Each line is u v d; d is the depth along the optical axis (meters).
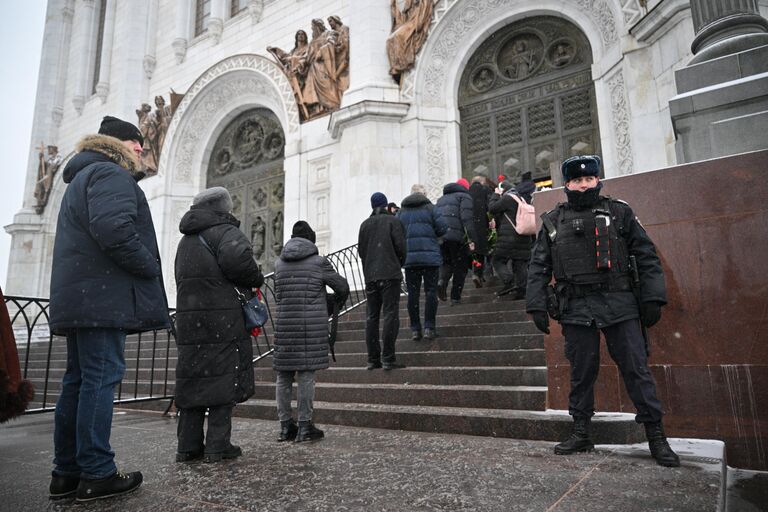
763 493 2.73
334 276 4.17
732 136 4.18
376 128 12.48
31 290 21.28
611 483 2.48
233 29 17.48
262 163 16.75
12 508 2.45
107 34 21.22
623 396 3.77
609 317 3.02
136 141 3.24
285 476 2.80
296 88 14.75
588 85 11.58
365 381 5.50
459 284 7.10
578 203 3.25
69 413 2.72
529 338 5.31
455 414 3.96
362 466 2.97
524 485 2.49
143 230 2.89
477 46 13.12
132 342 10.80
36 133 22.67
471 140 12.88
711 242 3.61
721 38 4.67
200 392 3.26
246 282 3.45
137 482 2.68
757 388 3.33
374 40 13.12
